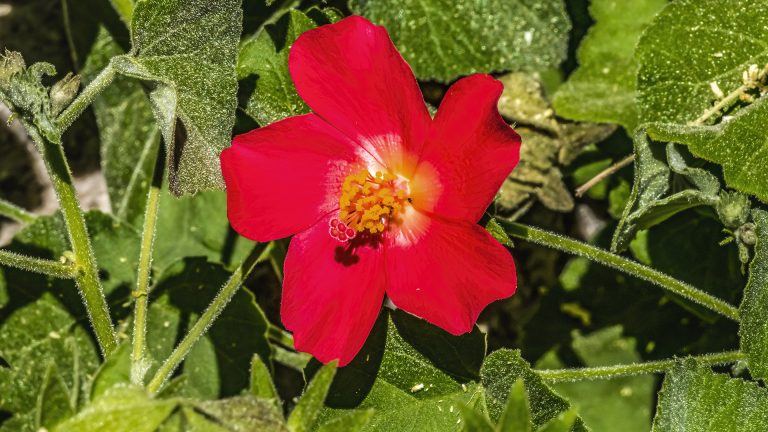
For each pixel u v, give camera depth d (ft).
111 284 1.75
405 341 1.63
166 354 1.72
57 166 1.56
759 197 1.61
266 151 1.56
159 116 1.58
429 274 1.56
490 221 1.57
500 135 1.50
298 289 1.57
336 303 1.57
